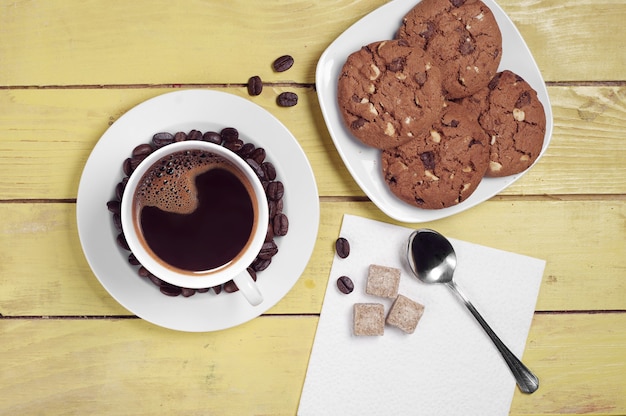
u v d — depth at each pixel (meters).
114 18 0.59
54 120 0.59
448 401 0.61
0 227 0.59
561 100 0.60
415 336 0.61
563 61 0.60
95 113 0.59
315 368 0.60
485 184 0.59
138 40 0.59
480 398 0.61
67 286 0.59
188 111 0.56
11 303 0.59
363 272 0.60
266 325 0.60
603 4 0.60
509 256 0.61
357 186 0.60
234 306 0.57
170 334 0.60
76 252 0.59
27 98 0.59
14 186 0.59
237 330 0.60
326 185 0.60
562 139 0.61
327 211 0.60
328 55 0.57
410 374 0.61
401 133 0.56
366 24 0.58
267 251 0.56
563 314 0.61
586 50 0.60
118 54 0.59
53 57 0.59
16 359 0.60
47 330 0.60
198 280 0.52
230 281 0.56
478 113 0.58
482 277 0.61
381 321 0.59
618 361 0.61
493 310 0.61
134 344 0.60
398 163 0.57
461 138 0.56
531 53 0.60
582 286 0.61
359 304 0.60
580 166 0.61
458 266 0.61
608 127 0.61
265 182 0.56
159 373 0.60
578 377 0.61
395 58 0.56
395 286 0.59
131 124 0.55
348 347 0.60
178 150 0.52
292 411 0.60
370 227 0.60
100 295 0.60
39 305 0.59
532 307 0.61
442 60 0.57
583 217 0.61
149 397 0.60
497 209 0.61
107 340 0.60
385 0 0.59
